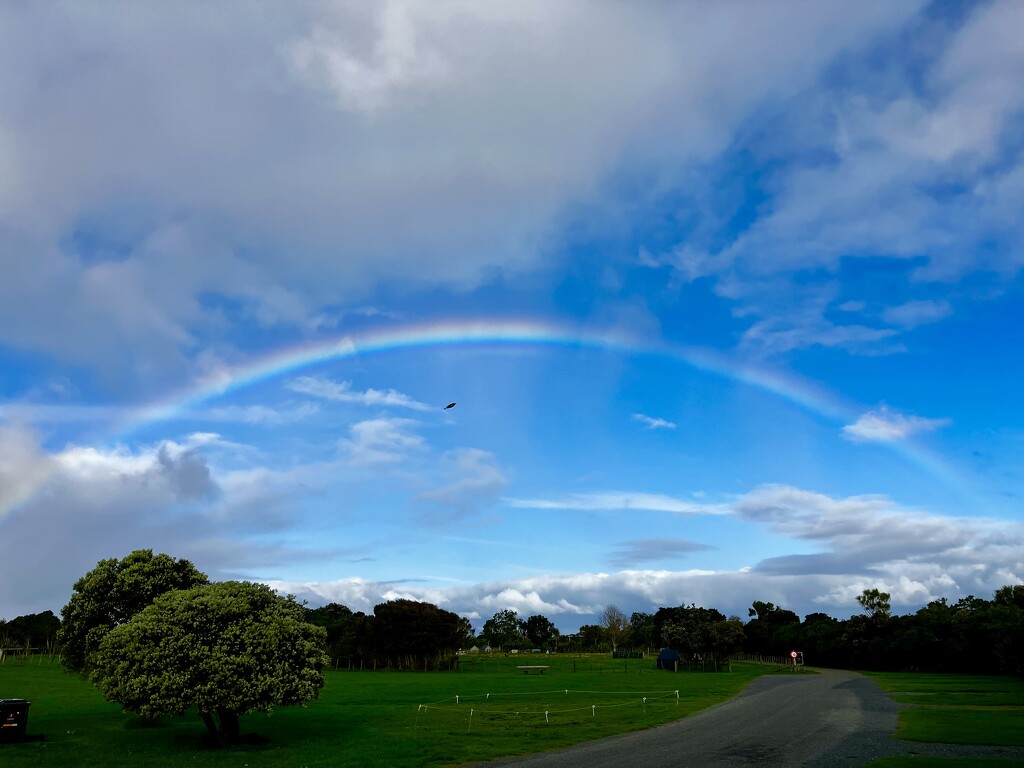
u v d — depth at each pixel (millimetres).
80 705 46094
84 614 38219
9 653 134750
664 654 113312
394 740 30531
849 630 119875
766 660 152875
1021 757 24516
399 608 119688
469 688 66438
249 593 32406
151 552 40000
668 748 28078
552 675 94000
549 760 25453
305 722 37781
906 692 57562
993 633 87812
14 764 24859
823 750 26828
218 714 30750
